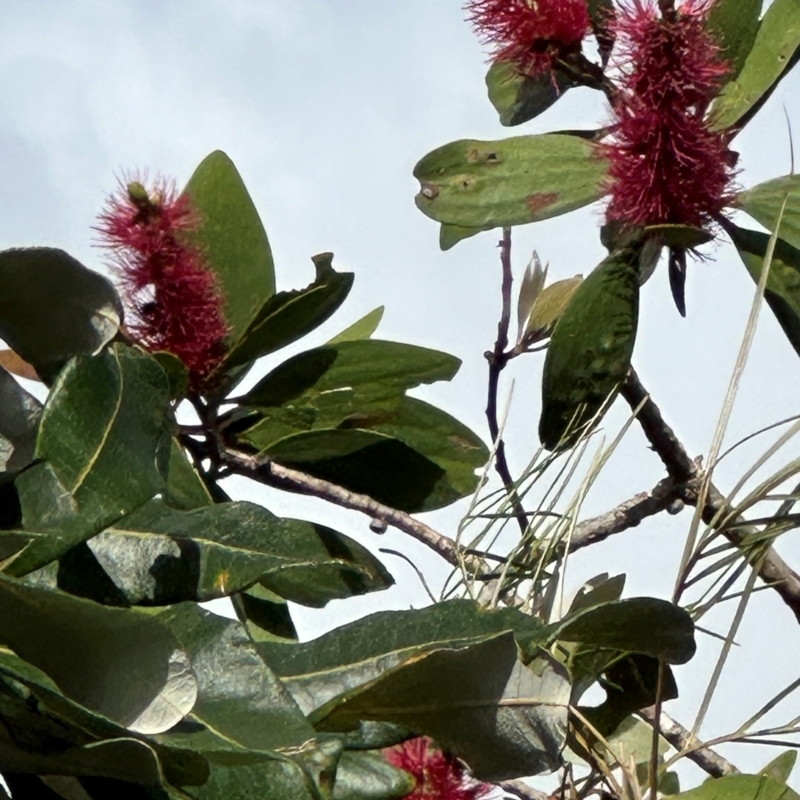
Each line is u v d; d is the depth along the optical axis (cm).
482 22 127
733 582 116
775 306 124
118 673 102
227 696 104
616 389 123
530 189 126
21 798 103
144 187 126
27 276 109
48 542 104
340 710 109
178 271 127
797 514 116
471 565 124
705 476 116
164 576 109
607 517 124
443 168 127
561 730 109
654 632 112
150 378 109
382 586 119
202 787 102
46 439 106
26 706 100
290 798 102
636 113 123
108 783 102
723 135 126
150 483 107
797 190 124
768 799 117
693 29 123
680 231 122
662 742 125
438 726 109
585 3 127
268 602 124
